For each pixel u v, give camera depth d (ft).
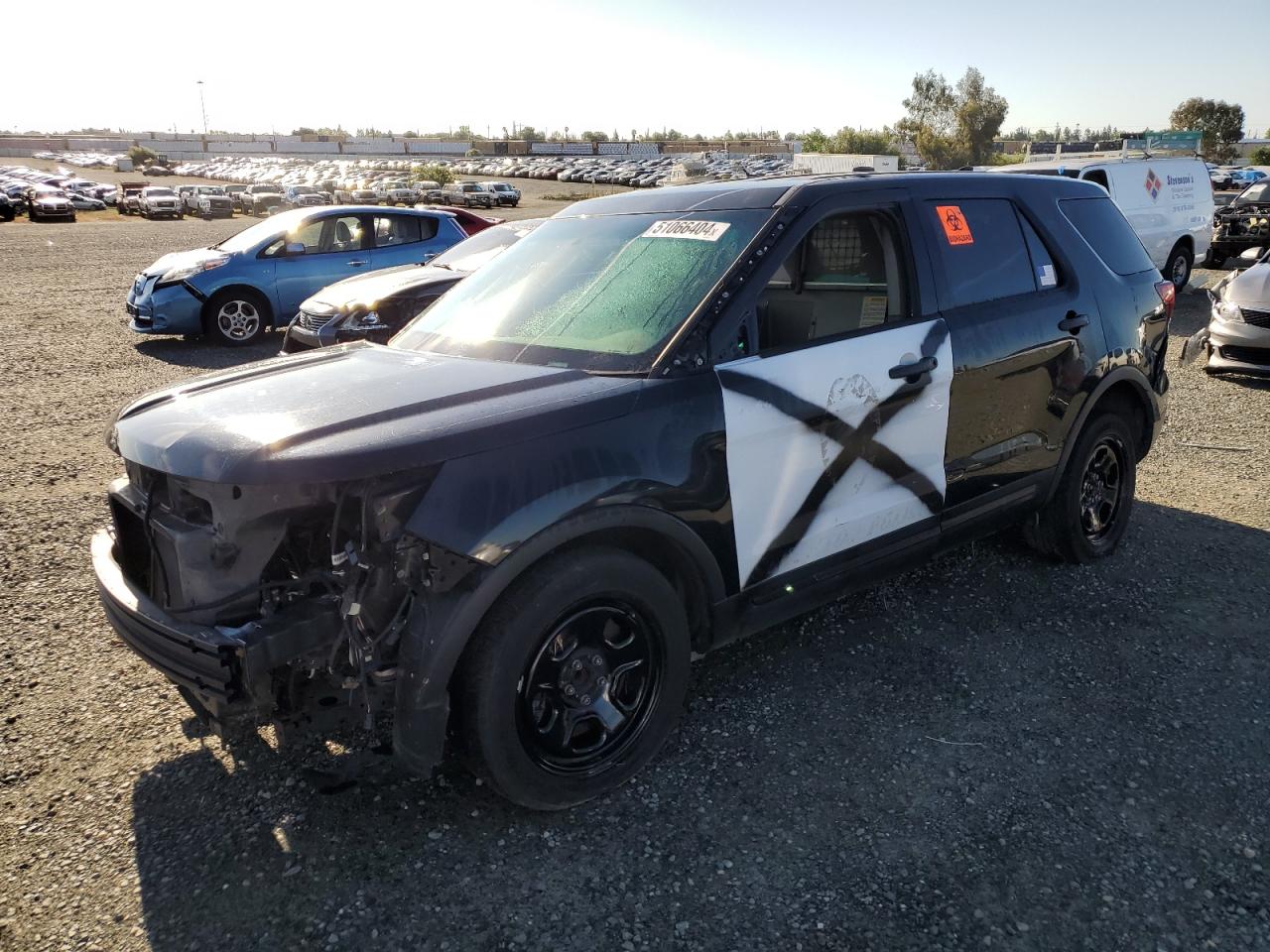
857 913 7.66
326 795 9.17
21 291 48.47
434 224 39.50
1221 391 26.43
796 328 10.78
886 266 11.44
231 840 8.54
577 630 8.66
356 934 7.46
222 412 8.61
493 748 8.14
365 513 7.70
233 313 35.35
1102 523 14.87
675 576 9.59
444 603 7.72
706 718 10.53
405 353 10.68
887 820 8.80
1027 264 12.90
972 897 7.82
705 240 10.43
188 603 8.03
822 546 10.28
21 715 10.53
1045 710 10.62
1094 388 13.46
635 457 8.52
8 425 22.85
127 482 9.39
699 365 9.20
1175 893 7.86
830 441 10.09
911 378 10.78
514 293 11.35
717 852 8.40
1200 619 12.80
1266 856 8.30
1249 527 16.14
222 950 7.30
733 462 9.25
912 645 12.16
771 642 12.28
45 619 12.84
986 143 227.61
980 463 11.98
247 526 7.86
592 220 12.25
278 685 7.96
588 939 7.41
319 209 37.47
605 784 9.00
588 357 9.57
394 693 8.04
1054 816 8.82
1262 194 54.90
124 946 7.36
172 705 10.79
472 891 7.94
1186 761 9.68
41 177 181.16
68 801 9.08
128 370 30.27
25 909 7.72
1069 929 7.48
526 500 7.86
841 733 10.21
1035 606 13.21
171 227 103.76
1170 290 15.35
